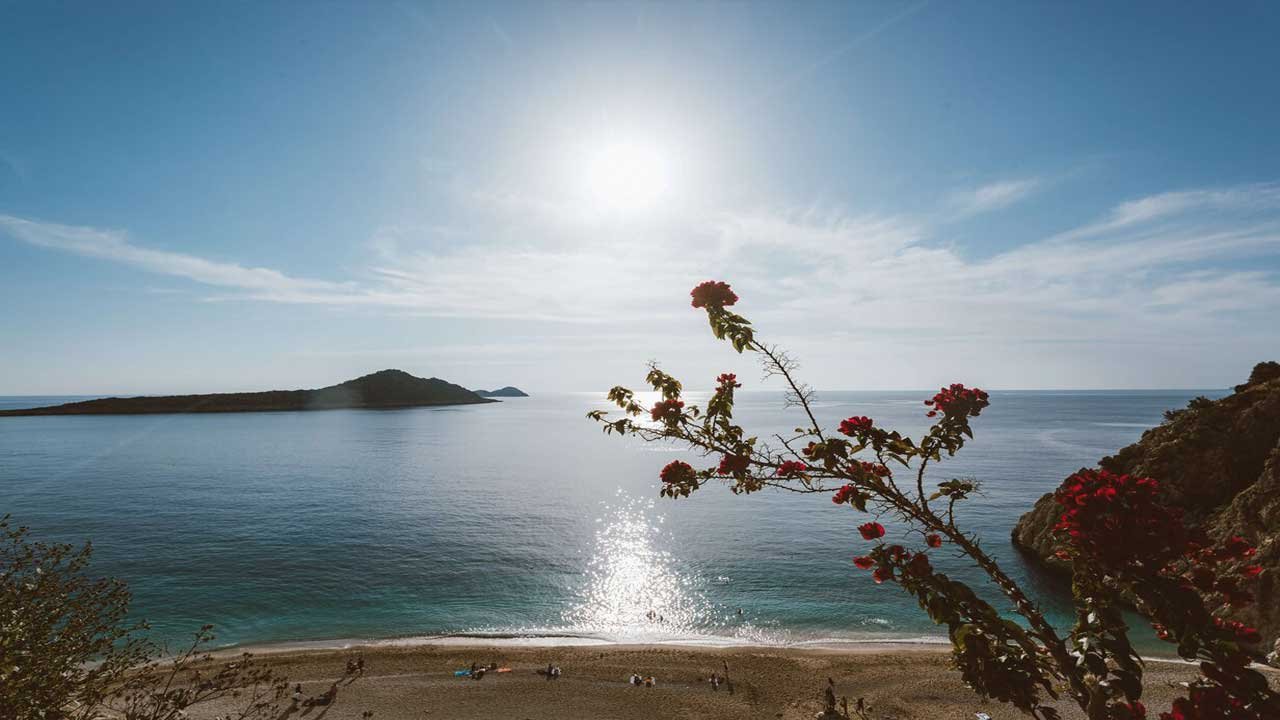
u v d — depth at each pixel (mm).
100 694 9797
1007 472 97625
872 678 29859
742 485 4523
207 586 44781
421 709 26750
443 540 59312
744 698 28047
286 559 51938
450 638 36719
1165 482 45062
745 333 4492
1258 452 42562
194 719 23594
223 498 81188
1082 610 3395
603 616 40781
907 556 3959
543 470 112688
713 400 4668
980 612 3707
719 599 43625
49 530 61750
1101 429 188125
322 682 29266
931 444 4117
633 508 76250
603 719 26125
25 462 120250
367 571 49094
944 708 26812
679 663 31938
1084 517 3127
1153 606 2998
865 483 4176
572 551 55906
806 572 49500
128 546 55531
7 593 8977
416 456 134125
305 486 92188
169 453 137875
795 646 35250
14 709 8664
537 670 30812
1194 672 28516
